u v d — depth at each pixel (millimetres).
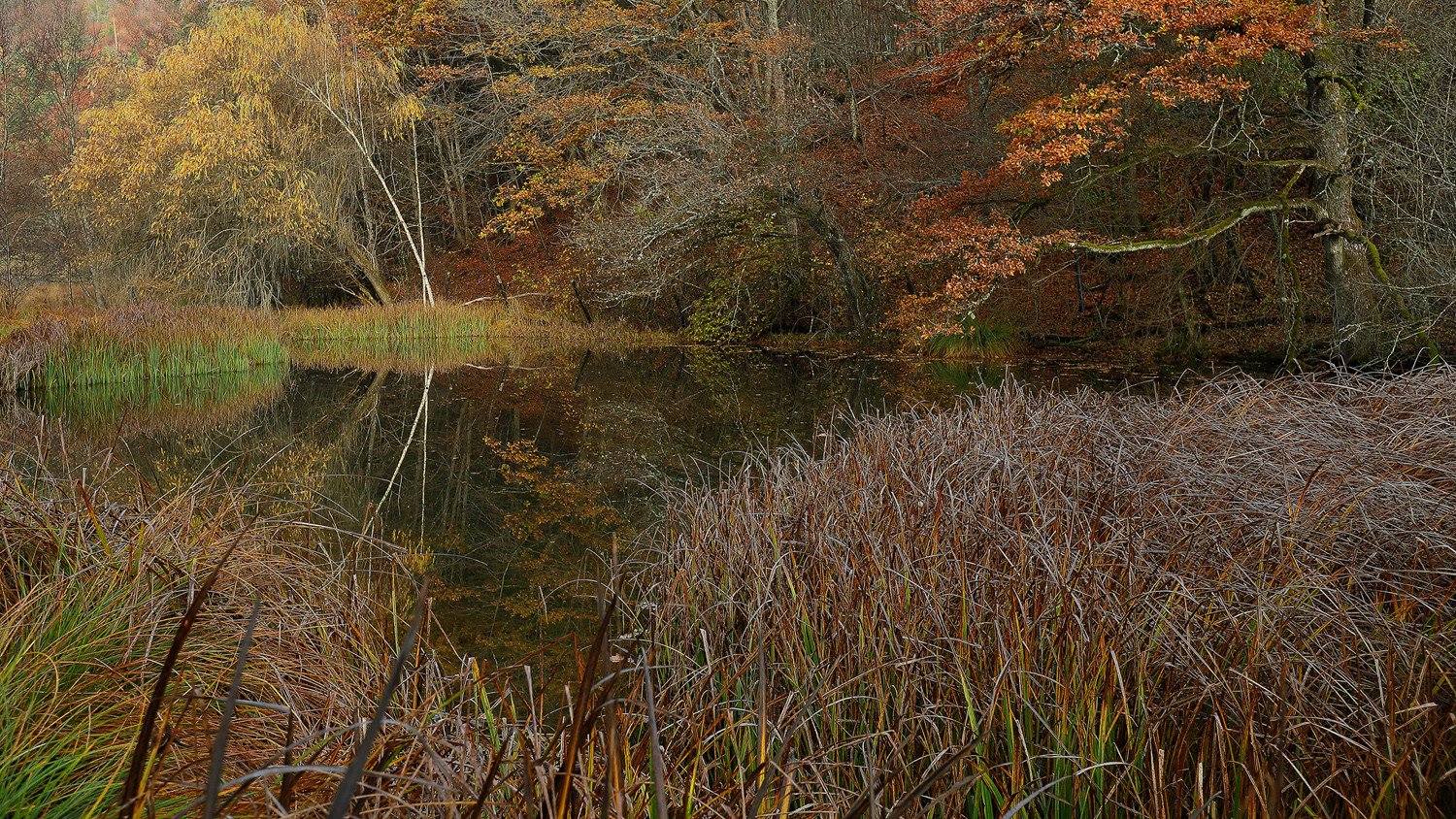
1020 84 15984
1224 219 12422
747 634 2879
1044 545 2609
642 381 13797
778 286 19703
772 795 2021
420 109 22391
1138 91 13406
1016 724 2260
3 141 25125
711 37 19750
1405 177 10758
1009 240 12258
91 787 1678
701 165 17828
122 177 19000
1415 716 1900
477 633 4176
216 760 1002
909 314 16375
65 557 2668
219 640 2543
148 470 7359
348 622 2863
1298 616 2354
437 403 11922
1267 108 13742
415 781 1498
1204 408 4273
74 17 27625
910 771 2307
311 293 24297
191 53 19922
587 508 6809
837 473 3959
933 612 2568
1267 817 1782
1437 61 10750
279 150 20547
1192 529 2846
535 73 21359
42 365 12305
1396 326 10703
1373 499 2807
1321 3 11586
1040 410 4789
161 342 14062
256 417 10758
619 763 1922
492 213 28203
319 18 22453
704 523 3809
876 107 19078
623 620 3633
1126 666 2357
